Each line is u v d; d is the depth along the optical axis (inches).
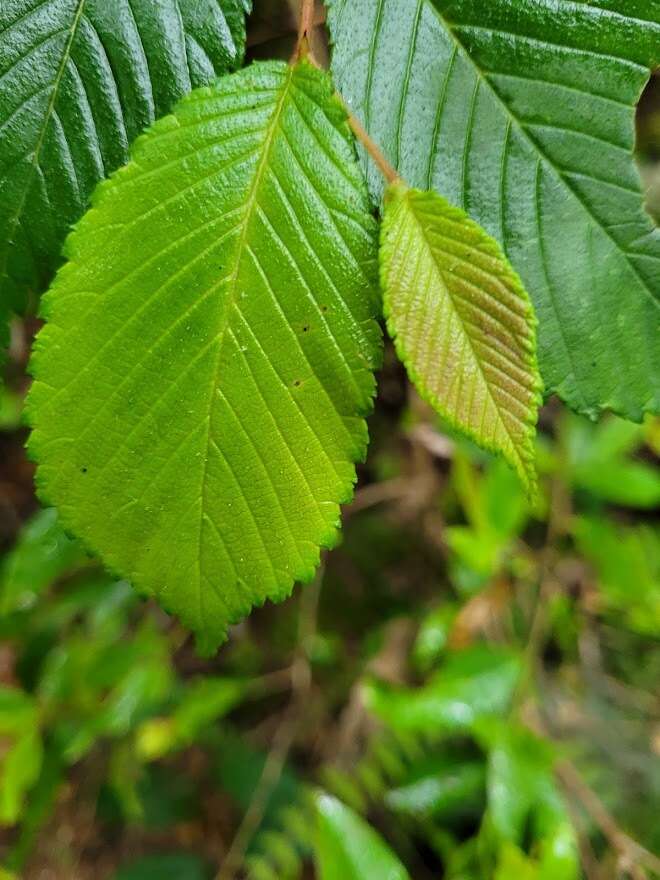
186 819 14.2
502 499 11.8
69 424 4.8
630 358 6.0
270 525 5.0
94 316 4.8
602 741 12.3
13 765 10.8
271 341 4.8
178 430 4.9
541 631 12.4
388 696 10.5
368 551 15.1
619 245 5.9
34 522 10.8
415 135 5.7
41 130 5.6
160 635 12.9
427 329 4.7
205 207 4.8
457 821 12.0
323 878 8.4
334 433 4.9
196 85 5.6
